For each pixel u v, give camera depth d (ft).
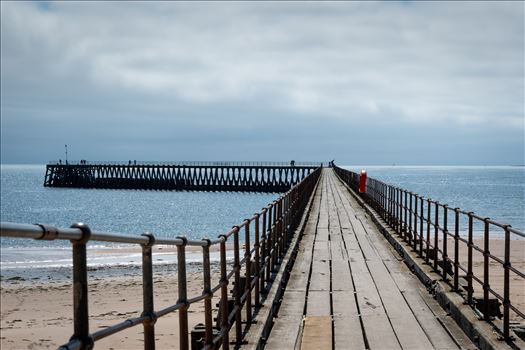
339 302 33.04
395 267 43.47
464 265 73.15
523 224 167.63
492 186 483.92
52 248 129.49
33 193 383.86
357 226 68.03
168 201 302.86
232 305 28.27
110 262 102.32
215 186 326.03
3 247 133.28
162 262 96.84
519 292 56.65
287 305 32.40
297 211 65.31
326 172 250.98
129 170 357.82
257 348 23.61
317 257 47.73
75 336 9.21
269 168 315.17
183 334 15.94
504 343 23.07
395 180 646.74
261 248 34.86
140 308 63.46
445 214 36.04
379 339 26.14
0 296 74.08
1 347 50.31
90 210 258.57
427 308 31.55
